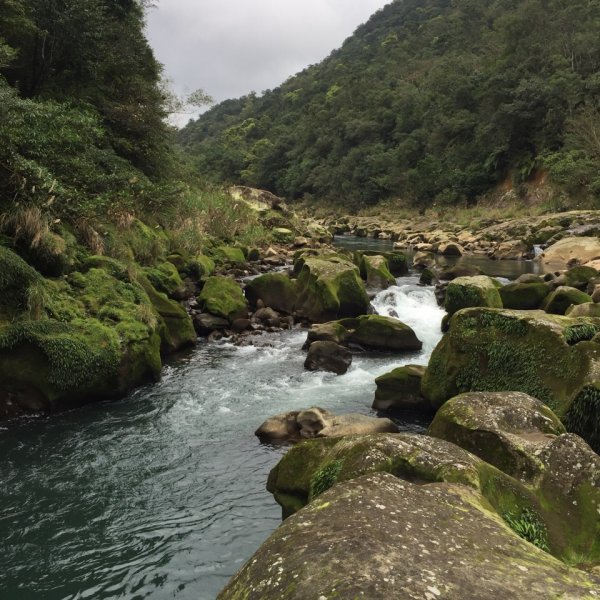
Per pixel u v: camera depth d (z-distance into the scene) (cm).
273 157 10181
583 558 357
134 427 789
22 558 496
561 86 4766
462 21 10550
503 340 761
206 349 1217
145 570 482
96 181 1600
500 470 441
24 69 2050
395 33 13475
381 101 8575
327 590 196
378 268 1833
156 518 562
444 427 516
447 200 5819
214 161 11469
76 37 2044
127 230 1569
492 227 3809
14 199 1090
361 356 1169
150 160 2569
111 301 1045
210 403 889
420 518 260
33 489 613
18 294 893
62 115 1538
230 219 2792
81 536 529
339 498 279
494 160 5406
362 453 412
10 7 1733
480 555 227
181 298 1504
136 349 946
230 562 494
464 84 6469
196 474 654
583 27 5391
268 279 1541
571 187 4228
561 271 2102
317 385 981
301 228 3797
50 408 829
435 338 1291
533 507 385
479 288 1313
